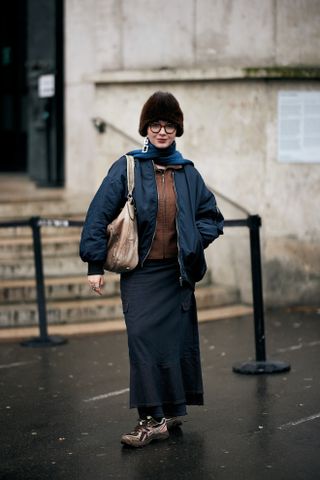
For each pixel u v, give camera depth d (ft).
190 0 34.42
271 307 34.06
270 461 17.15
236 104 33.99
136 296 18.07
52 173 43.62
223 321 31.78
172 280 18.21
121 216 17.70
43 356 27.02
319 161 33.76
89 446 18.42
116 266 17.80
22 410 21.30
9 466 17.35
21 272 33.42
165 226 18.02
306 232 34.09
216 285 34.99
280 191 33.83
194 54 34.55
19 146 52.08
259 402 21.30
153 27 35.12
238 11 33.86
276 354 26.58
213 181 34.60
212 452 17.75
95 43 40.29
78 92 41.86
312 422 19.56
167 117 17.84
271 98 33.60
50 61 43.14
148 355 18.02
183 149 34.83
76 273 34.19
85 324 30.86
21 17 50.70
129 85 35.63
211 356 26.55
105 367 25.48
